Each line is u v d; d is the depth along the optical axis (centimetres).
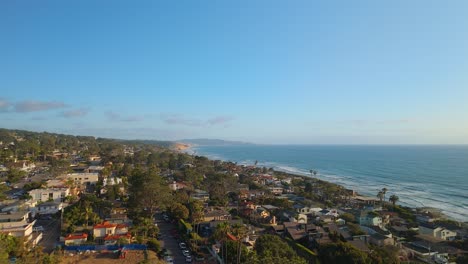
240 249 6400
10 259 5722
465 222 11619
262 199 13962
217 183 16775
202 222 9425
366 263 6106
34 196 11456
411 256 7800
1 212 8931
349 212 11969
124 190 13838
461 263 7325
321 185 18538
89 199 10300
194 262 6781
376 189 19688
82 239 7506
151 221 9006
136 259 6694
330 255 6506
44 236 8056
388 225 10444
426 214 12169
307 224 9200
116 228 8194
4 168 17025
